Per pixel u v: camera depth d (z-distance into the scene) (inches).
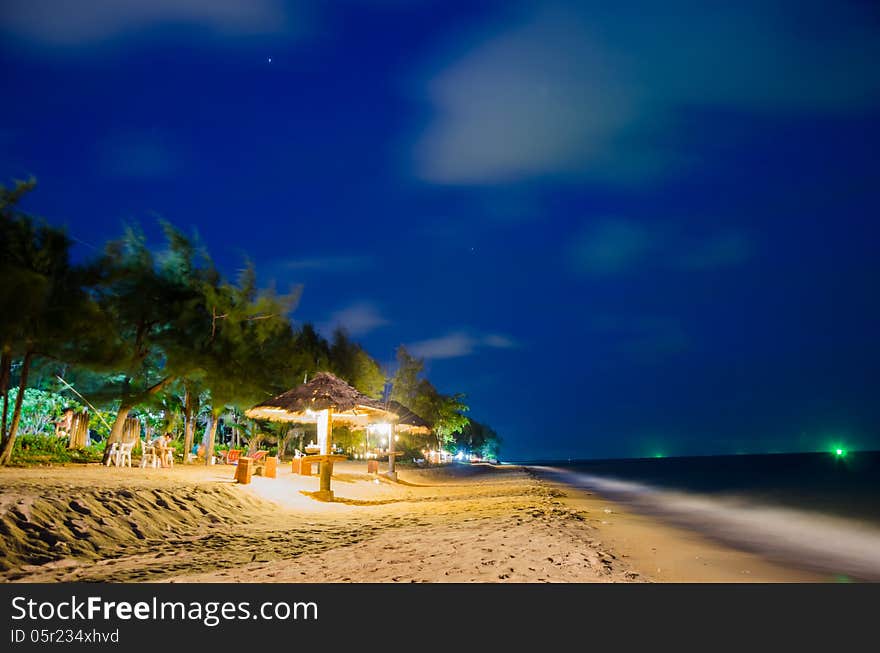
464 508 661.9
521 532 454.0
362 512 613.6
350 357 1589.6
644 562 374.0
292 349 1007.0
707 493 1234.6
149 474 618.5
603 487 1450.5
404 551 371.6
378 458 1791.3
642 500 1021.8
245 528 466.6
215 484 563.2
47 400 894.4
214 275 853.2
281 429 1359.5
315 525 500.7
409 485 1082.1
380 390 1690.5
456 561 337.7
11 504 349.1
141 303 764.0
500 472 2134.6
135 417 994.1
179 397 998.4
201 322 835.4
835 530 633.6
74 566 316.5
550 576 308.2
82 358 655.1
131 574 306.2
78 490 416.8
